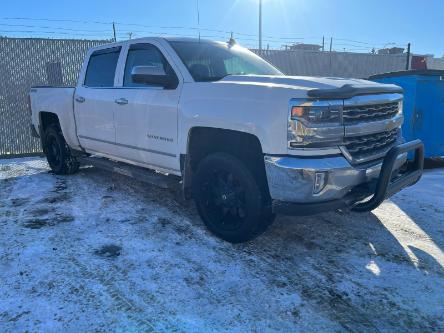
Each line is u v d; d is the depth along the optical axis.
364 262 3.58
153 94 4.39
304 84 3.37
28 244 3.88
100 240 4.00
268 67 4.95
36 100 6.85
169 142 4.25
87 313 2.80
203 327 2.67
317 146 3.20
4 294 3.01
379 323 2.73
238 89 3.56
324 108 3.19
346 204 3.44
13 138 8.73
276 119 3.24
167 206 5.05
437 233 4.25
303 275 3.35
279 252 3.76
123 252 3.73
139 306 2.88
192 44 4.59
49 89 6.48
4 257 3.61
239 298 3.00
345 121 3.31
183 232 4.21
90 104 5.43
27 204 5.14
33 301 2.93
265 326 2.69
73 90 5.84
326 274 3.37
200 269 3.43
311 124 3.17
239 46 5.18
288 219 4.57
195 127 3.94
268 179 3.32
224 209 3.93
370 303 2.96
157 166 4.62
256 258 3.63
